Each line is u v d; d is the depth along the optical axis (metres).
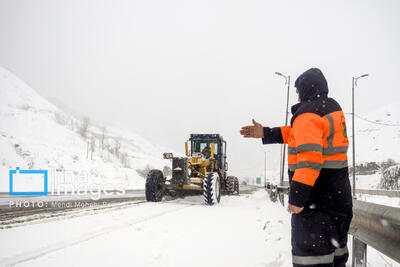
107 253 3.12
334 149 1.96
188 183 9.25
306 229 1.89
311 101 2.05
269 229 4.45
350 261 3.04
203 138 11.83
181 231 4.41
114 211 6.30
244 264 2.95
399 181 23.78
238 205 9.16
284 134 2.46
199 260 3.04
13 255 2.89
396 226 1.95
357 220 2.61
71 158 26.83
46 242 3.43
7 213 5.66
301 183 1.79
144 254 3.15
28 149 24.62
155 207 7.40
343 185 1.95
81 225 4.53
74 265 2.69
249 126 2.56
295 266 1.91
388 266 2.95
